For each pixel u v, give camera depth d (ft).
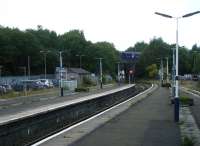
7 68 417.28
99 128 80.07
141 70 577.02
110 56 582.76
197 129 79.87
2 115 110.73
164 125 86.02
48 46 552.00
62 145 59.21
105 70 567.18
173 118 100.73
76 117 96.32
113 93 165.78
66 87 328.08
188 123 90.38
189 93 252.01
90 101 114.52
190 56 570.05
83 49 556.92
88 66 554.87
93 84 449.06
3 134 52.75
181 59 560.61
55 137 67.36
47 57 464.65
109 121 93.40
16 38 424.87
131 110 126.21
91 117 103.50
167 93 252.42
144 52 594.65
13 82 299.99
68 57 540.11
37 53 443.73
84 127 81.71
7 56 409.49
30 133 63.52
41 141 62.90
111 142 62.39
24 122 60.90
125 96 210.59
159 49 584.40
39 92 277.23
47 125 72.74
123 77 544.21
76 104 96.89
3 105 164.04
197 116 107.55
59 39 569.64
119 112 118.73
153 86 390.01
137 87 349.61
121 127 81.82
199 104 155.94
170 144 61.21
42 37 549.54
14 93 249.96
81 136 68.69
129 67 576.20
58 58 480.64
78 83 431.43
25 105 160.15
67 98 208.74
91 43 589.73
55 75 432.66
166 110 126.21
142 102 167.73
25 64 433.89
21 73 428.56
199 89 305.53
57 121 79.51
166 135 70.90
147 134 71.87
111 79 542.57
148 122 91.50
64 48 555.28
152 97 207.92
